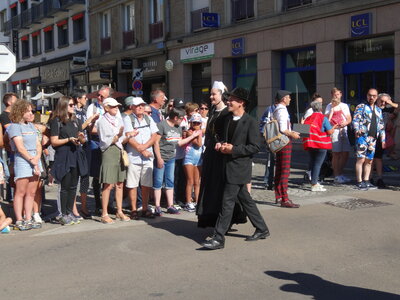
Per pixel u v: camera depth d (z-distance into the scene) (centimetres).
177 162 866
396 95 1455
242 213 650
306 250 586
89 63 3033
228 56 2030
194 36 2183
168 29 2370
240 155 593
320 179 1109
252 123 598
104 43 2942
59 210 754
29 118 701
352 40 1612
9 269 535
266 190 1016
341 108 1079
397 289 459
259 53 1894
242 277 496
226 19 2039
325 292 453
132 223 744
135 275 508
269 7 1842
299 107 1819
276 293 452
